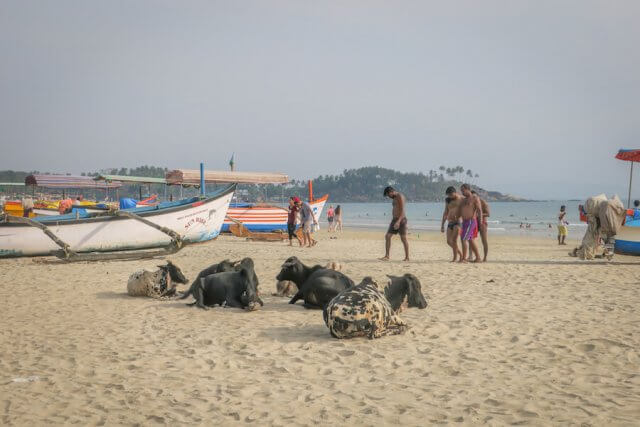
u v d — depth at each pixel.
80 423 4.81
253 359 6.65
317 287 9.39
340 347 7.07
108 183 50.31
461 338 7.49
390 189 16.80
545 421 4.66
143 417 4.92
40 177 46.28
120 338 7.75
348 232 42.84
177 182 29.77
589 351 6.86
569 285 12.03
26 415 5.00
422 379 5.85
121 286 12.52
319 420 4.79
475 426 4.59
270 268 15.28
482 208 16.45
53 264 16.88
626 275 13.54
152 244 19.25
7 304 10.35
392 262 16.52
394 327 7.69
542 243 30.23
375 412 4.93
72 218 18.73
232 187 20.88
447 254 21.20
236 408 5.09
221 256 19.12
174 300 10.66
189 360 6.65
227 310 9.64
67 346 7.34
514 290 11.41
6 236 17.31
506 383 5.69
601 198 15.91
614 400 5.14
